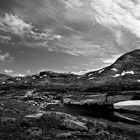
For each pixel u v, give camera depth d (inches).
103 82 5669.3
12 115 1205.7
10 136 722.2
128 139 1015.0
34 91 5275.6
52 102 3484.3
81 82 6530.5
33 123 1008.9
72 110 2484.0
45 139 741.3
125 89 4151.1
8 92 5103.3
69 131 945.5
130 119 1883.6
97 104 3024.1
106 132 1048.2
